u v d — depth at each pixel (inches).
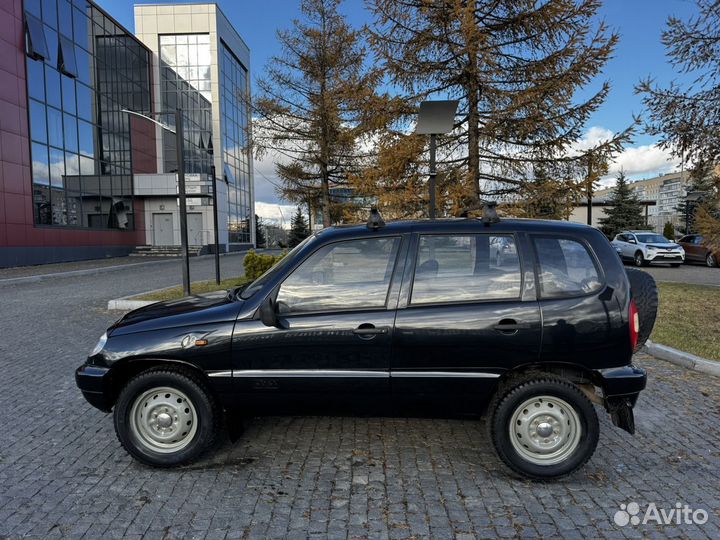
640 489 131.0
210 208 1455.5
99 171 1184.2
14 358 262.4
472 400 135.5
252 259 523.5
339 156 672.4
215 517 117.3
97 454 151.4
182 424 140.4
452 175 434.6
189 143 1515.7
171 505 122.6
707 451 153.5
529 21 390.9
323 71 638.5
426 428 171.2
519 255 138.1
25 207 905.5
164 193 1380.4
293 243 2354.8
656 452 153.0
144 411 141.1
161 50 1499.8
